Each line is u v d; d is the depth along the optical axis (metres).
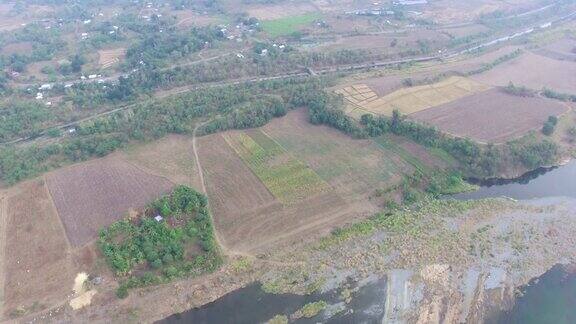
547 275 106.31
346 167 139.75
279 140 152.62
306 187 131.50
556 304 100.00
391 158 143.88
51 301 98.44
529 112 164.62
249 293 102.19
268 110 162.75
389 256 110.38
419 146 148.88
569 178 139.38
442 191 132.50
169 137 153.25
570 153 147.75
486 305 99.38
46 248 110.00
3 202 124.25
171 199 120.94
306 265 108.25
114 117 158.75
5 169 131.88
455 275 105.62
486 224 120.00
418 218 121.44
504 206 126.56
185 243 111.44
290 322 96.00
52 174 134.88
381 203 126.62
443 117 162.38
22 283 102.00
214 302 100.50
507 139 148.62
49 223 117.12
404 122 154.25
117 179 132.62
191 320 97.06
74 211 120.62
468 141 144.25
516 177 139.38
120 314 97.06
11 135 153.75
